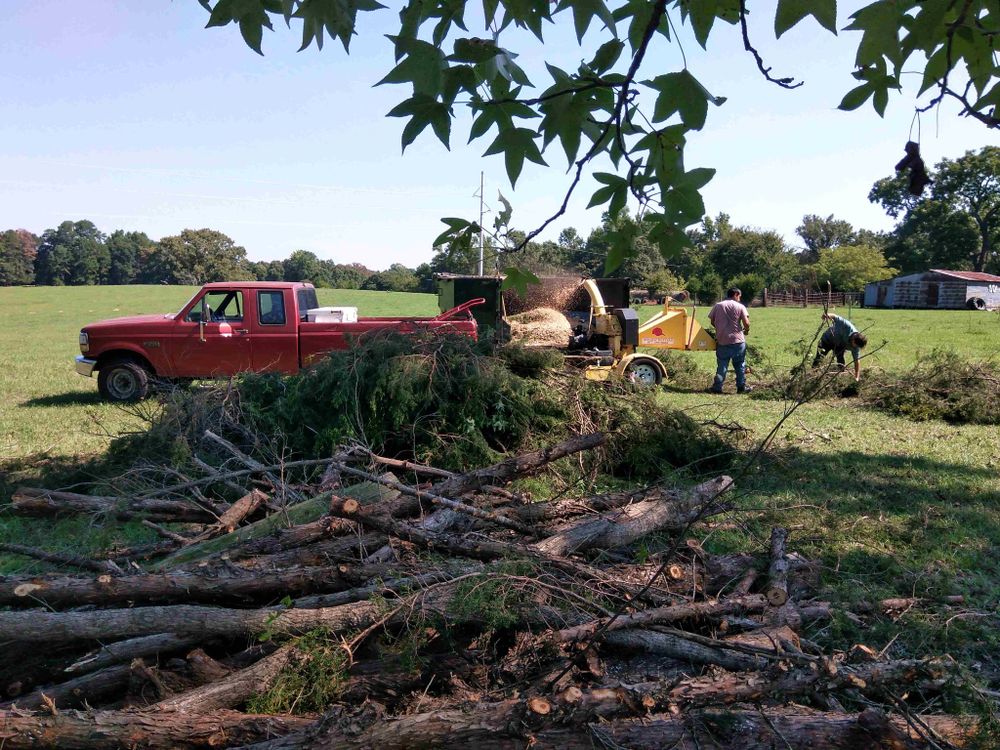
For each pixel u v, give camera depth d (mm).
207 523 5707
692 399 12836
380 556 4234
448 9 2088
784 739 2814
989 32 1890
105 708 3273
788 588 4383
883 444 9281
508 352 8062
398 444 7375
